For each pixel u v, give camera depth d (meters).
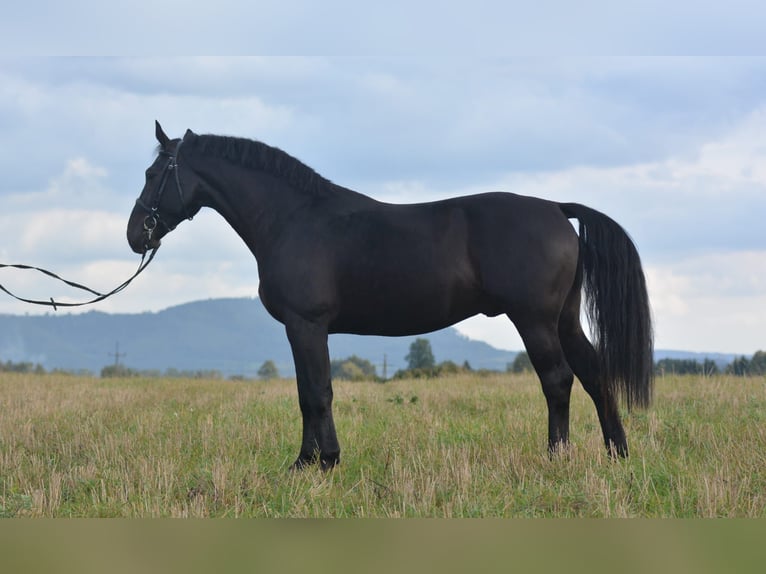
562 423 7.97
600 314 7.94
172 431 10.62
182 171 8.98
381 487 7.16
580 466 7.48
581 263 8.08
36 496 6.84
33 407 13.96
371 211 8.24
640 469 7.36
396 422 11.05
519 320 7.84
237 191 8.75
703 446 8.61
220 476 7.27
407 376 28.25
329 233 8.17
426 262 7.89
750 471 7.05
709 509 6.12
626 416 10.36
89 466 8.17
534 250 7.75
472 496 6.77
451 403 13.66
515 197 8.03
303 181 8.55
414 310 8.03
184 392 17.47
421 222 8.03
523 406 12.61
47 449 9.59
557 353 7.86
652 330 7.96
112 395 16.64
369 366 89.75
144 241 9.21
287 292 8.19
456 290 7.95
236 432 10.51
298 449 9.42
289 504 6.81
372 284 7.99
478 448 8.73
